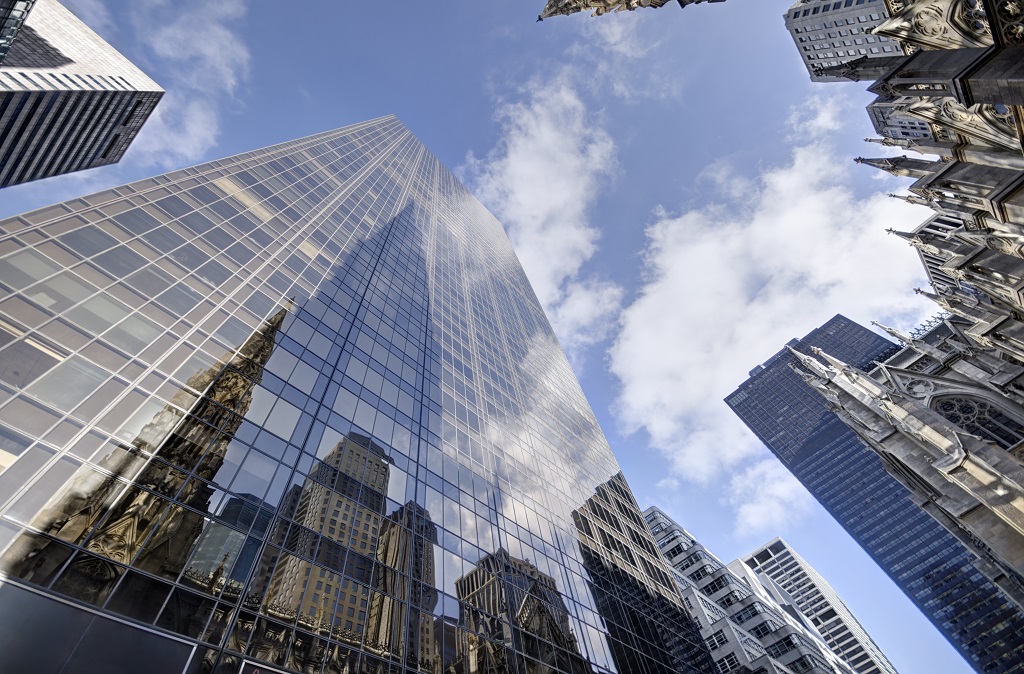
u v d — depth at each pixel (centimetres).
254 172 4228
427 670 2228
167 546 1661
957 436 3812
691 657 4319
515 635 2828
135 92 12119
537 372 6950
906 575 14550
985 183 2950
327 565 2145
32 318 1820
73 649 1294
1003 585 5084
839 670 8081
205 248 2928
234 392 2327
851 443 17825
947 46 1614
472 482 3566
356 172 6562
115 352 1984
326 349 3147
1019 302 3622
